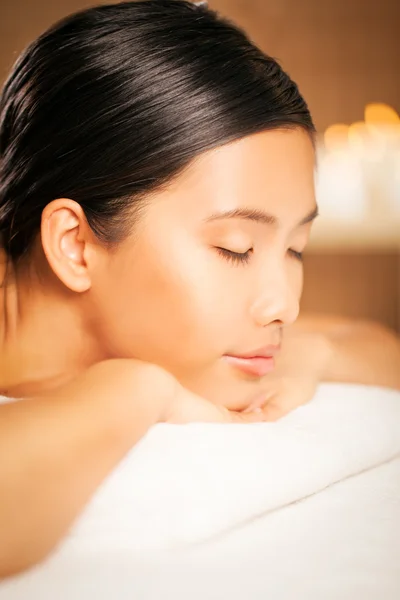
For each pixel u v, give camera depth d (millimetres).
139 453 584
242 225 736
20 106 842
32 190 814
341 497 611
